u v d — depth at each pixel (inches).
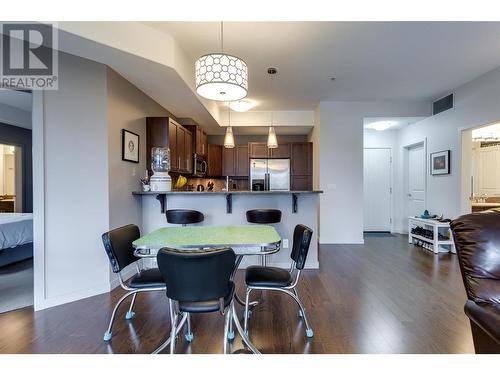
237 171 256.5
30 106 183.5
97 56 103.0
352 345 73.4
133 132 133.9
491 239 55.9
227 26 107.0
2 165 259.1
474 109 163.0
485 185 220.7
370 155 254.1
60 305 99.4
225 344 64.6
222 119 232.8
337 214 205.6
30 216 151.8
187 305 60.2
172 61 113.9
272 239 74.6
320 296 106.3
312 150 238.1
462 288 113.9
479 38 117.0
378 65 144.7
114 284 115.8
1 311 94.3
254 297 105.9
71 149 103.8
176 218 124.9
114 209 116.6
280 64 143.0
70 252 103.3
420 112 205.3
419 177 226.7
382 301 101.3
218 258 55.9
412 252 177.3
